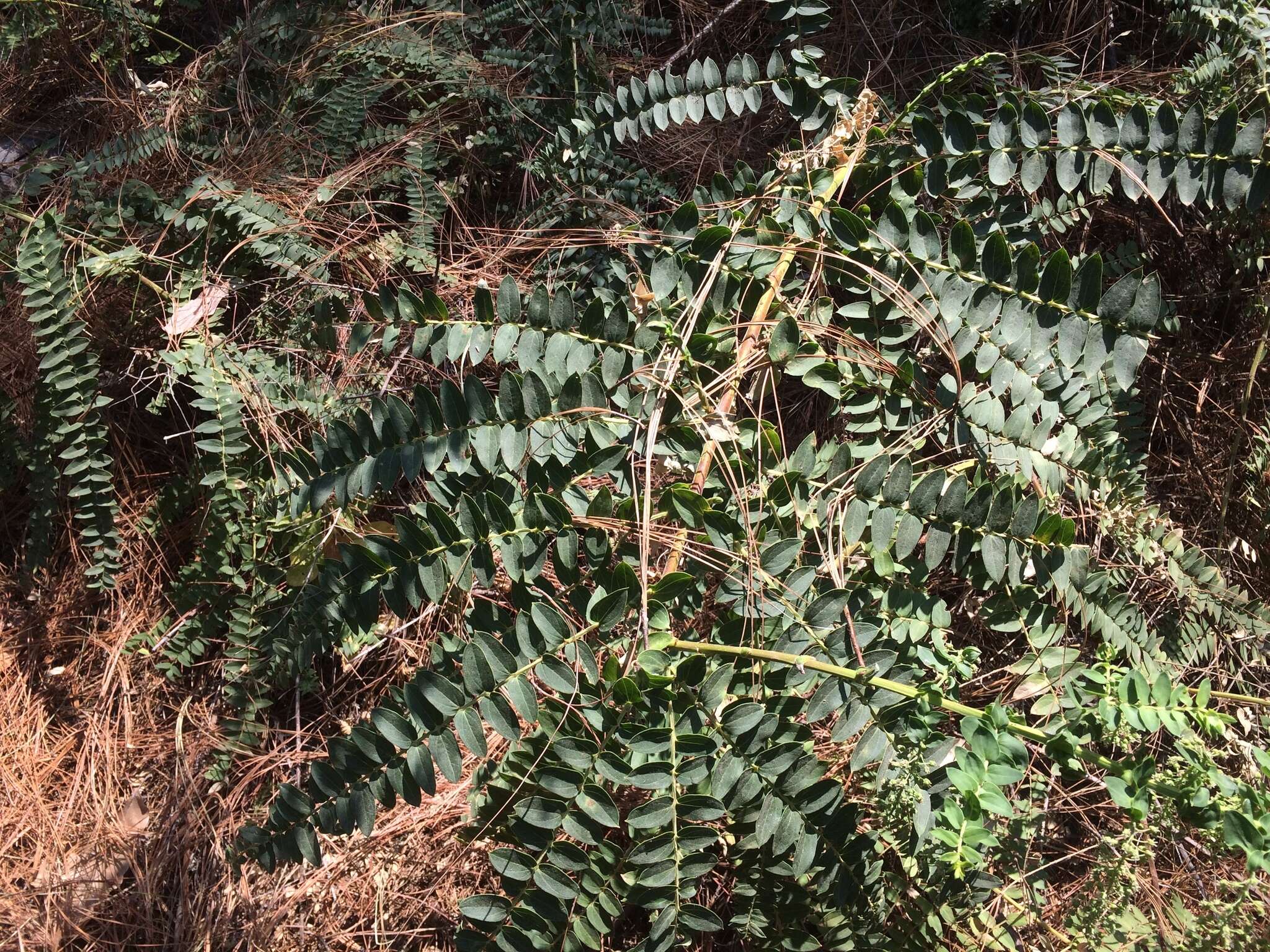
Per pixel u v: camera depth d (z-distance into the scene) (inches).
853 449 32.0
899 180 34.3
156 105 46.6
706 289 31.5
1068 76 42.3
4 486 42.5
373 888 38.7
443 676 27.6
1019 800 35.5
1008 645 38.4
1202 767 24.7
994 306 30.3
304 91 45.4
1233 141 28.9
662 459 30.9
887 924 31.4
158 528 42.6
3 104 47.6
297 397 40.3
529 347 29.9
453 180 45.7
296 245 41.3
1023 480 31.0
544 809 27.4
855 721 27.3
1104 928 30.9
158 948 38.2
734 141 45.4
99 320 41.9
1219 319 43.4
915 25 45.7
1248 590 40.4
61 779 40.9
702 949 37.0
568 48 41.8
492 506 28.1
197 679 41.8
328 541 38.5
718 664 29.0
